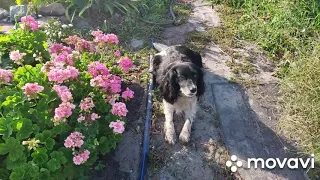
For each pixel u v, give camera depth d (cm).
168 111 120
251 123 123
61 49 110
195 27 169
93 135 92
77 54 107
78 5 169
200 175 106
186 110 121
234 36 163
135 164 106
